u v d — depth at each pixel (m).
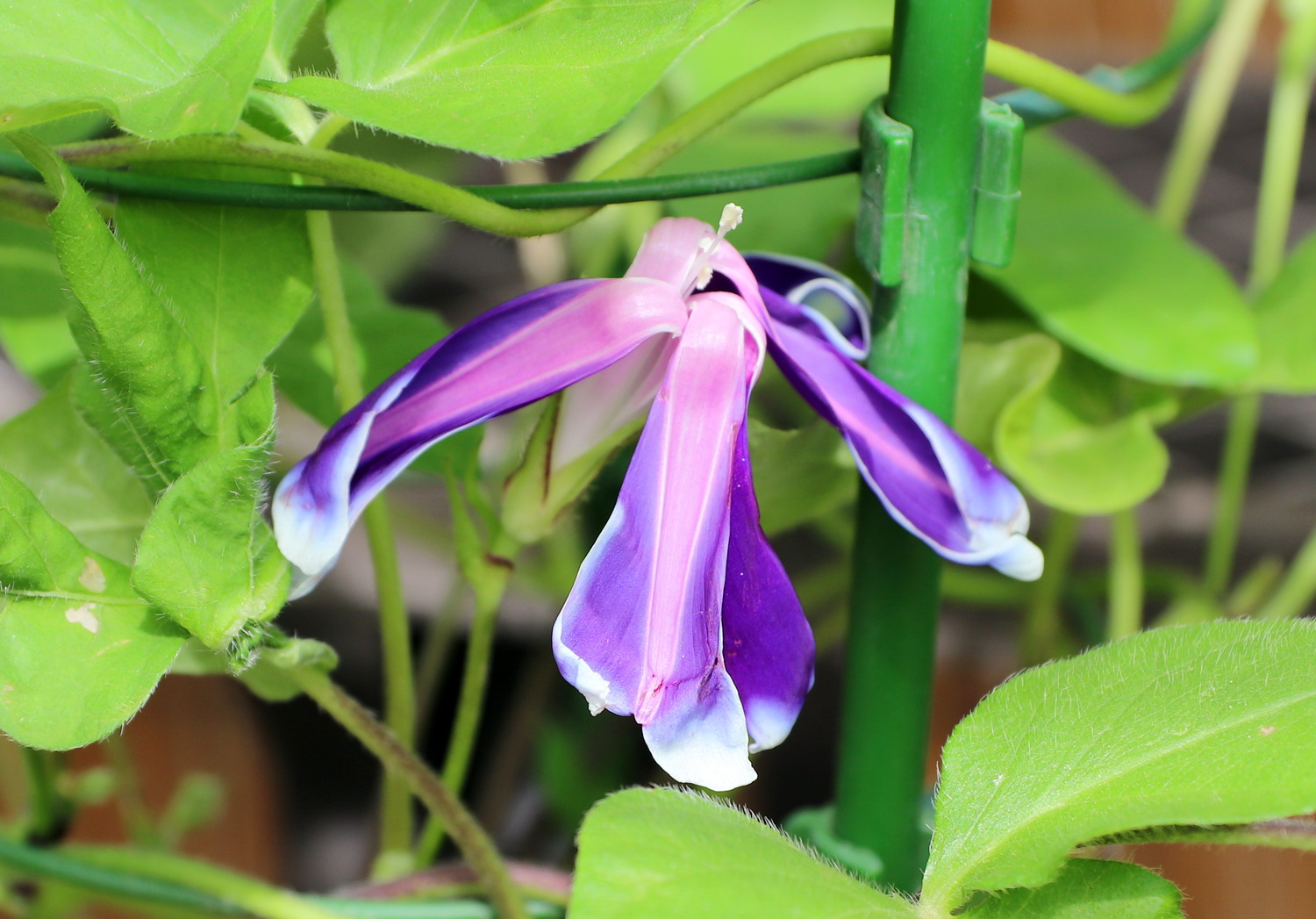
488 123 0.30
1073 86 0.35
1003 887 0.31
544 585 0.46
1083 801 0.31
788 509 0.35
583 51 0.30
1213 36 0.43
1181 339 0.38
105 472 0.35
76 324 0.31
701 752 0.30
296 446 0.47
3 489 0.30
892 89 0.32
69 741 0.30
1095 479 0.38
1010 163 0.32
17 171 0.32
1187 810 0.30
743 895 0.30
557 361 0.31
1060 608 0.49
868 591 0.35
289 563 0.31
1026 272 0.39
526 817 0.46
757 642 0.31
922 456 0.32
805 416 0.40
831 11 0.43
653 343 0.32
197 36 0.33
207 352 0.32
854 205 0.40
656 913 0.30
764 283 0.34
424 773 0.34
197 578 0.31
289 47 0.32
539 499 0.33
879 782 0.35
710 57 0.42
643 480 0.31
